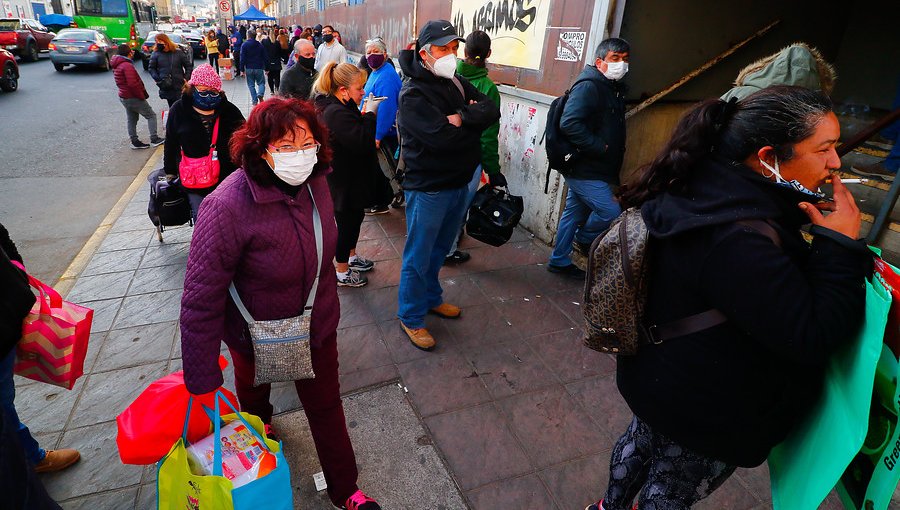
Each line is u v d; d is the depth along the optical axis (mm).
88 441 2334
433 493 2143
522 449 2379
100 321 3242
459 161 2693
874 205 3939
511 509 2088
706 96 4496
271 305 1649
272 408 2264
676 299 1240
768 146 1100
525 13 4594
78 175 6480
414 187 2727
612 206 3549
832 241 1063
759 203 1112
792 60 2291
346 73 3166
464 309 3514
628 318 1344
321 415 1897
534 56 4547
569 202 3850
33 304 1475
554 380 2850
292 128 1433
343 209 3408
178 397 1615
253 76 11695
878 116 4855
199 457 1572
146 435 1541
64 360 1689
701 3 4023
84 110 10500
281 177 1497
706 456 1342
